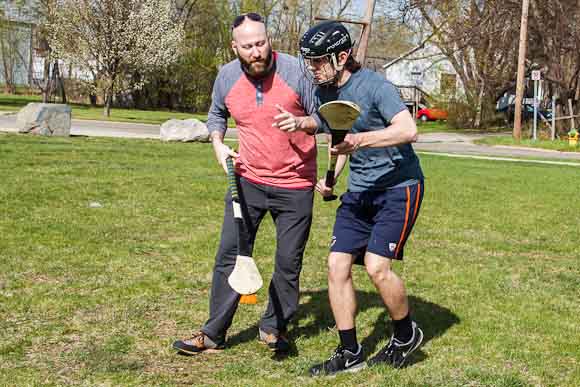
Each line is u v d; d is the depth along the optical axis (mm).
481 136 35562
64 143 17562
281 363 4418
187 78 52531
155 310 5309
